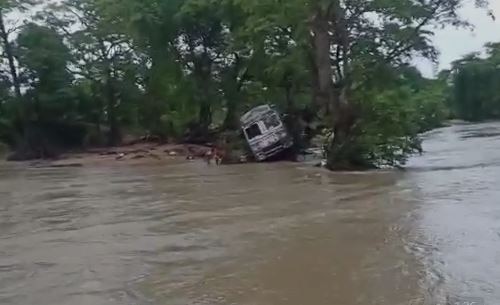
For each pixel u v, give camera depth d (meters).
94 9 59.38
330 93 30.78
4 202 21.39
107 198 21.00
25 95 58.16
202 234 13.19
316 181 23.09
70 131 60.84
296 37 34.12
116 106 62.28
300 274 9.38
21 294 9.16
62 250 12.32
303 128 39.09
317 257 10.44
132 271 10.21
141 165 38.94
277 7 34.22
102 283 9.54
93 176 31.91
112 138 62.59
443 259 9.74
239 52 48.16
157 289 9.00
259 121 37.78
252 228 13.55
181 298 8.48
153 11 50.38
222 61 51.88
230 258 10.77
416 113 30.27
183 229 13.96
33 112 58.41
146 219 15.74
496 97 106.50
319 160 36.06
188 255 11.19
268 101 44.69
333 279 8.99
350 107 29.48
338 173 26.66
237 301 8.19
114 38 60.72
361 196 17.89
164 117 58.31
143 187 24.14
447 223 12.72
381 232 12.24
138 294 8.80
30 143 57.38
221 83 51.06
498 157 32.25
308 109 39.16
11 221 16.64
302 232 12.74
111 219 16.08
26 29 58.12
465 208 14.49
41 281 9.88
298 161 36.69
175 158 43.22
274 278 9.24
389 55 32.28
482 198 16.06
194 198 19.56
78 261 11.20
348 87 30.97
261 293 8.49
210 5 48.22
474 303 7.50
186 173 30.31
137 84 61.62
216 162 37.41
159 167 36.19
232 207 17.02
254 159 37.62
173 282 9.34
